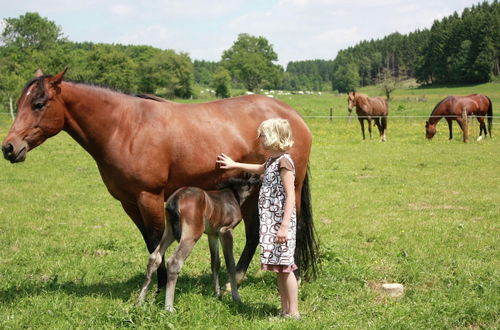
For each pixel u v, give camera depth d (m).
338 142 21.61
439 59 105.12
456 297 4.73
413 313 4.35
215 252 4.79
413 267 5.68
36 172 13.55
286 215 4.08
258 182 4.96
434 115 21.94
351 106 22.62
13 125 4.44
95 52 64.31
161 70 91.25
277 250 4.17
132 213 4.97
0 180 12.22
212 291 4.95
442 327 4.06
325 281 5.29
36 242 7.02
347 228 7.84
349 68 140.75
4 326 4.04
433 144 20.53
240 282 5.23
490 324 4.16
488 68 95.38
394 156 16.88
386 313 4.36
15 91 36.69
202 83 169.50
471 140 21.83
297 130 5.25
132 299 4.71
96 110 4.61
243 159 5.00
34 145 4.55
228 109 5.07
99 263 6.01
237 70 116.00
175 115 4.83
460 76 100.69
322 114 45.81
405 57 141.50
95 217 8.74
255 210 5.12
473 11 122.12
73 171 13.84
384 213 8.91
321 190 11.05
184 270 5.88
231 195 4.65
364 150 18.67
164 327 3.97
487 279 5.23
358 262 6.00
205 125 4.86
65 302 4.59
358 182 12.06
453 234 7.41
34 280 5.35
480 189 11.09
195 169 4.80
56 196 10.55
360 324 4.12
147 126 4.68
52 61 53.31
